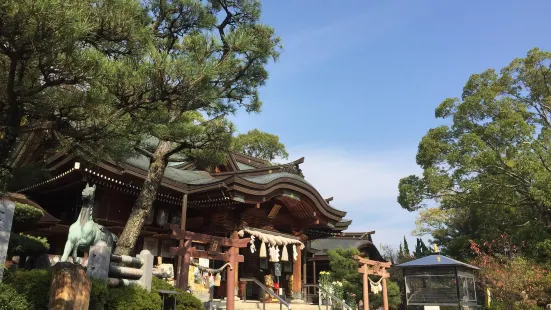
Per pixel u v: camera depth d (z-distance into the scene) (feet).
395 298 81.00
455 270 57.77
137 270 30.45
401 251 164.66
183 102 27.14
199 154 40.34
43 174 31.42
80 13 18.57
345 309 57.52
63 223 54.03
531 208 87.51
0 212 24.18
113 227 52.75
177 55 24.88
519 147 78.23
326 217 71.26
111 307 26.17
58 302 21.36
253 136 148.97
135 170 50.62
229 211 58.95
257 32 39.75
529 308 59.26
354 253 80.02
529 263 69.41
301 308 59.52
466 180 80.84
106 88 21.13
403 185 91.30
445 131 89.56
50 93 23.08
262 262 67.46
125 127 24.71
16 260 44.57
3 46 18.33
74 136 23.27
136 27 23.31
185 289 36.04
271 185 58.95
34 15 16.48
